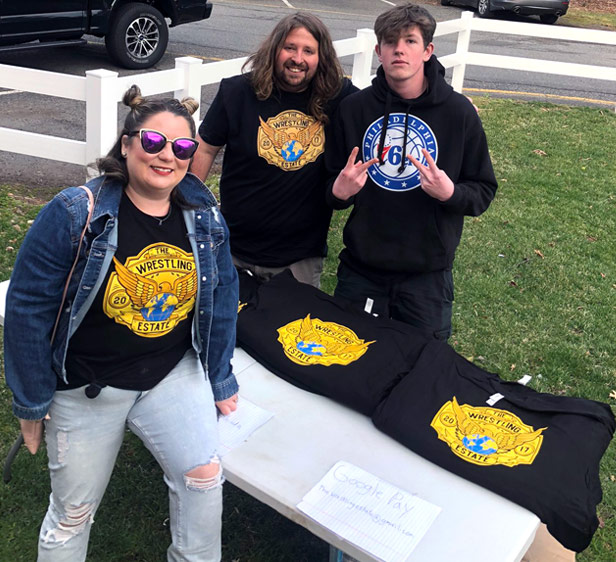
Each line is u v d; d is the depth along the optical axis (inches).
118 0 356.2
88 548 107.2
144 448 126.9
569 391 154.8
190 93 212.4
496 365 161.5
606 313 186.7
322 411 102.3
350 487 88.6
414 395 101.1
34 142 205.8
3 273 171.9
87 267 75.0
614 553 114.8
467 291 191.3
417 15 114.1
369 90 123.9
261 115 126.9
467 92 392.5
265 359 110.7
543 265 208.4
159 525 112.3
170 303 80.6
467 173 124.6
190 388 84.8
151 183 75.2
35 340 76.7
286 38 120.1
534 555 103.1
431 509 86.0
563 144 312.2
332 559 92.2
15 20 316.5
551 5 657.6
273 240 134.9
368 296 132.2
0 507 112.3
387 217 125.7
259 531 113.6
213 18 566.6
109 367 80.7
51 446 83.0
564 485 88.8
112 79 191.9
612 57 539.5
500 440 95.0
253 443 95.0
